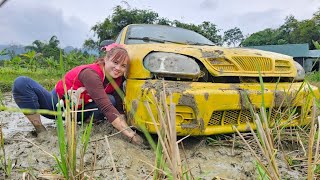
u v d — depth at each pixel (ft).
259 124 4.82
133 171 6.75
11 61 40.78
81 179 5.35
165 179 4.71
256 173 6.72
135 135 8.34
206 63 8.70
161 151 4.50
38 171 6.48
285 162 7.14
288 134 9.00
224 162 7.48
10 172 6.34
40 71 43.42
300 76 10.34
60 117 5.03
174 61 8.45
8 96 22.26
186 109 7.93
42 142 8.48
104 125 9.64
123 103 9.27
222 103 8.20
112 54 8.66
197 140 8.79
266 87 9.16
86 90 8.92
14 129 11.27
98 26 95.71
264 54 9.81
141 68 8.48
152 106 7.84
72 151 5.22
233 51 9.41
